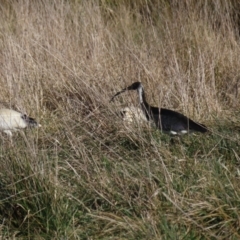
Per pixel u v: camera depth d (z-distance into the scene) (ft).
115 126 81.76
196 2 120.78
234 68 101.81
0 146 70.69
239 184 64.08
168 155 72.43
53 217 62.08
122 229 60.59
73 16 116.88
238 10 120.67
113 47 108.37
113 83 95.45
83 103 89.04
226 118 87.45
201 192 63.52
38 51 103.30
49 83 97.60
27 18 113.50
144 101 84.89
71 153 74.64
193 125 79.82
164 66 102.06
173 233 57.52
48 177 64.28
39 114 90.53
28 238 61.36
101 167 71.41
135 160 73.92
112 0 133.80
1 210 64.03
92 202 65.26
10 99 88.53
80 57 103.86
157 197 63.16
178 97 92.48
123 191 64.69
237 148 74.54
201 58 97.14
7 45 105.40
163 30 116.26
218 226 59.62
